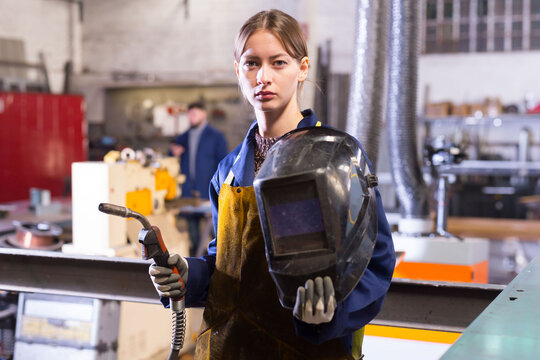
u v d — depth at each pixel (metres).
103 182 2.60
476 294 1.76
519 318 0.90
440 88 9.52
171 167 3.42
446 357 0.74
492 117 8.48
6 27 9.41
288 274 1.01
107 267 2.08
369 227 1.09
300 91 1.35
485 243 2.96
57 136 8.91
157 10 10.18
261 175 1.06
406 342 2.26
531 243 6.09
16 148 8.50
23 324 2.73
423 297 1.81
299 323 1.09
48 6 10.05
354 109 2.71
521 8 9.18
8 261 2.19
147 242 1.20
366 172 1.13
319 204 1.01
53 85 10.20
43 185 8.79
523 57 9.22
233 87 9.57
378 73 2.68
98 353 2.61
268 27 1.20
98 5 10.42
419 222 2.96
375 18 2.65
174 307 1.28
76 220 2.65
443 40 9.44
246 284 1.25
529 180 8.52
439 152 2.94
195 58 10.05
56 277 2.14
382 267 1.16
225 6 9.86
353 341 1.30
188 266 1.31
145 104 10.06
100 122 10.33
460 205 8.49
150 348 3.07
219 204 1.32
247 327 1.25
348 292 1.04
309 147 1.07
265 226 1.04
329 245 1.00
